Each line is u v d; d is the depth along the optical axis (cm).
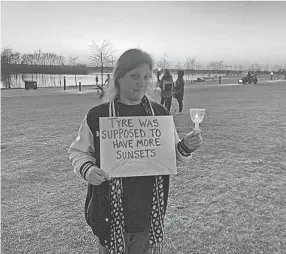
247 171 448
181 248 253
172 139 163
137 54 154
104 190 156
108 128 157
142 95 161
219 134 732
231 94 2283
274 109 1277
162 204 163
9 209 335
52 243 267
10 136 741
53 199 362
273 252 245
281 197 350
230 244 257
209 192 370
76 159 155
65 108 1401
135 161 156
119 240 155
